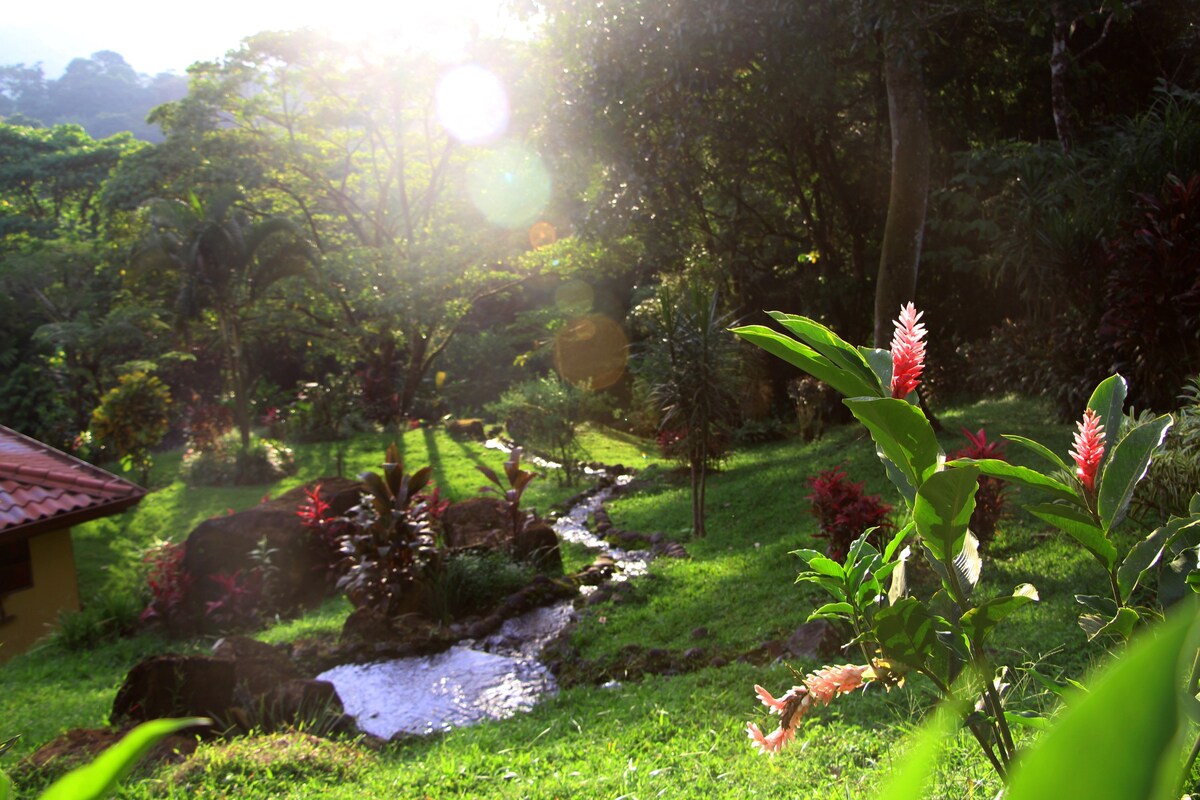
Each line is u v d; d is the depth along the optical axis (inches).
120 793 187.5
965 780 144.7
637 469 758.5
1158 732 11.0
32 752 219.3
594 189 792.3
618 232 754.2
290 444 1053.8
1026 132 751.1
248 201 1198.9
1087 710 11.3
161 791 191.9
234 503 753.0
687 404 476.4
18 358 1211.2
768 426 810.2
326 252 1161.4
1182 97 549.3
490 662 319.6
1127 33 683.4
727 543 446.9
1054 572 281.0
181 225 891.4
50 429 1098.7
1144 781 10.9
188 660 254.1
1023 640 221.9
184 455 940.6
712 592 356.5
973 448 310.5
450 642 343.9
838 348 58.6
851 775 166.4
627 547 487.2
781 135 739.4
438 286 1137.4
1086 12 521.3
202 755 210.8
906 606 63.2
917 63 524.7
